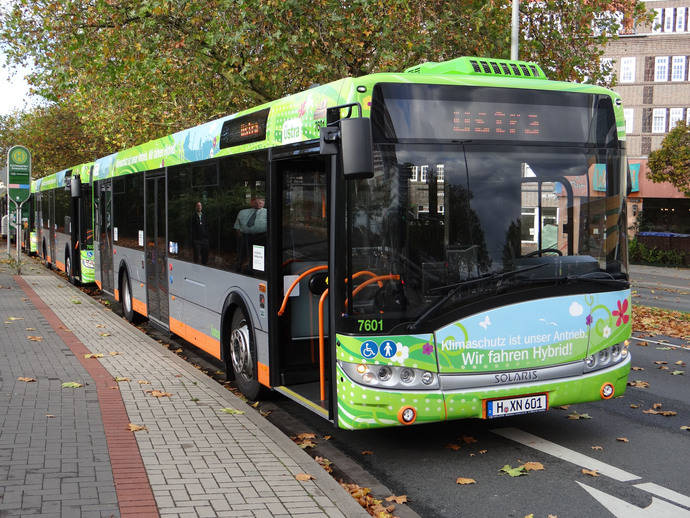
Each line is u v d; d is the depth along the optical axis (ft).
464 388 19.01
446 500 17.58
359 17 58.29
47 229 82.53
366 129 17.57
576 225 20.29
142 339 36.06
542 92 20.17
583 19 67.15
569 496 17.74
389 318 18.60
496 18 64.90
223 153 28.25
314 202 24.20
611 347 20.79
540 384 19.61
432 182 19.02
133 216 43.19
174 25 60.49
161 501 15.31
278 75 59.31
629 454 20.95
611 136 20.92
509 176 19.66
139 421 21.39
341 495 16.06
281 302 23.76
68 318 42.96
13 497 15.20
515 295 19.42
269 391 26.20
